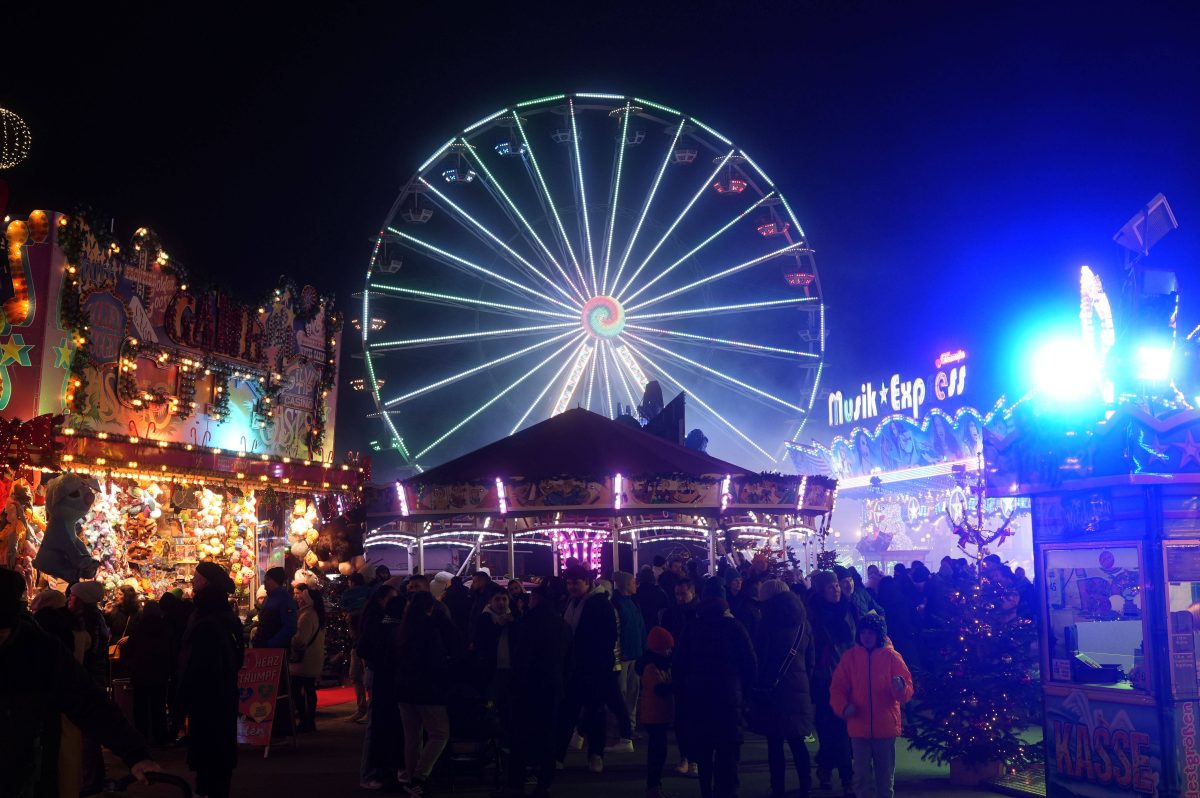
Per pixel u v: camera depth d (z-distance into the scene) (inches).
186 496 695.7
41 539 531.8
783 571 631.8
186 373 665.6
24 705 162.6
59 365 562.6
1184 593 323.6
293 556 772.0
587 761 434.3
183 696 317.4
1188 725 301.3
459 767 406.0
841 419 1849.2
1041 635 338.6
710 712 326.0
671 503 711.7
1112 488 317.4
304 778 409.4
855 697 311.1
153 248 627.5
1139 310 321.1
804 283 1448.1
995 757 375.2
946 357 1536.7
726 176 1460.4
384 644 385.4
